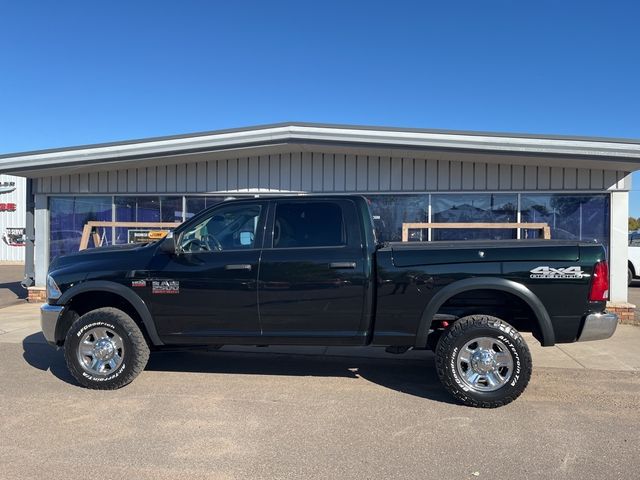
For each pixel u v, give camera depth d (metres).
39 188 11.86
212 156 10.54
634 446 3.97
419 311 4.94
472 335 4.79
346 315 5.07
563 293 4.75
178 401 4.99
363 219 5.16
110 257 5.47
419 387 5.49
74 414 4.62
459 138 9.08
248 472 3.53
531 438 4.11
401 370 6.19
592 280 4.72
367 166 10.52
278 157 10.78
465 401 4.82
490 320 4.84
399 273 4.95
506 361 4.77
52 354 6.89
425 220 10.47
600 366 6.36
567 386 5.53
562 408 4.82
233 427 4.33
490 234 10.26
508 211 10.23
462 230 10.34
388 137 9.26
